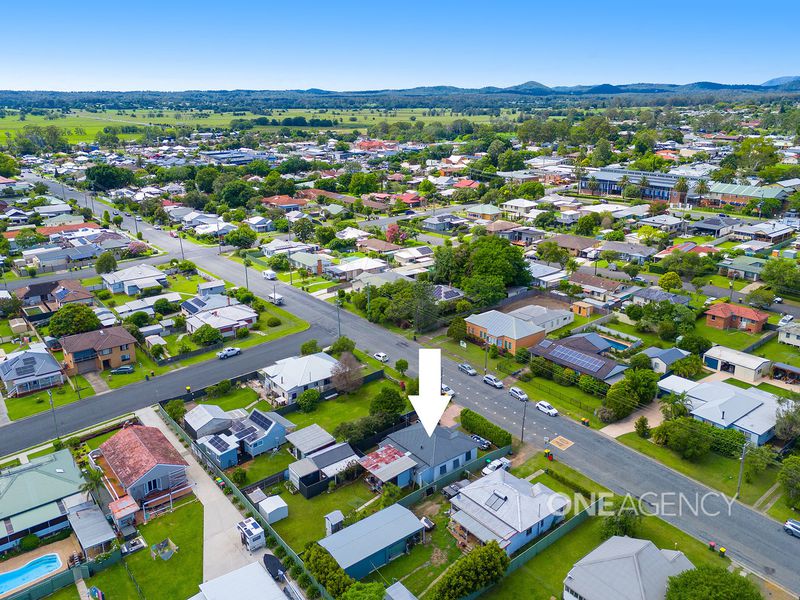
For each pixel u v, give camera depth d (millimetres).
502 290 110625
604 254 139500
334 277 131375
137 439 65312
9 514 55344
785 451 66875
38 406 78875
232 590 46594
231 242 156000
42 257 138625
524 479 62438
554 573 50969
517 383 84875
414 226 176750
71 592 49500
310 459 64375
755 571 50781
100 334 90625
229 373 88188
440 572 51000
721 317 100688
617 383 76188
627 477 63719
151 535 55938
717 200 197625
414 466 62625
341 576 47125
